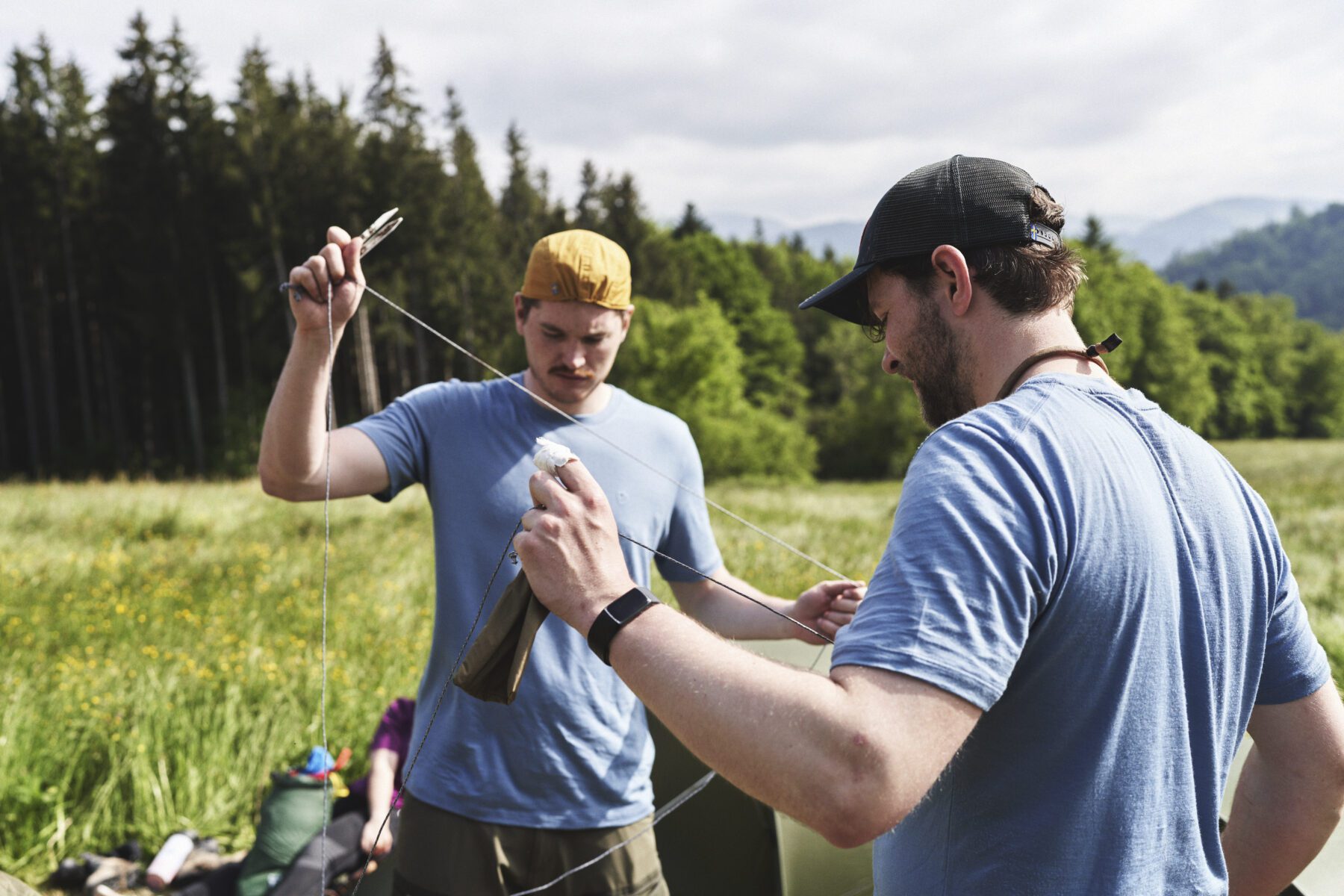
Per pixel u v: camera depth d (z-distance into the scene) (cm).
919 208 96
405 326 3975
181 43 3750
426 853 176
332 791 295
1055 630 80
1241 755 188
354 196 3812
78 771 348
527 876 176
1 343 4053
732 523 1178
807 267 8275
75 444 3997
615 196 5238
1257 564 93
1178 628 85
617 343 188
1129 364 6338
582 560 88
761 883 231
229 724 372
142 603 613
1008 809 83
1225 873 92
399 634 541
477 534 180
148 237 3719
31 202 3888
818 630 182
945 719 72
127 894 303
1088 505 81
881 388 5009
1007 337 94
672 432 197
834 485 4388
